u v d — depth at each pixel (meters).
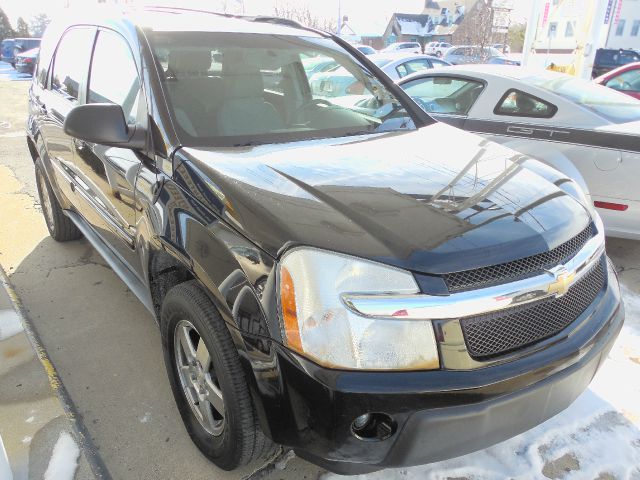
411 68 10.62
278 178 2.11
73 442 2.29
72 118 2.30
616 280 2.38
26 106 12.76
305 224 1.80
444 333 1.68
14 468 2.14
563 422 2.64
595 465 2.37
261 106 2.78
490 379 1.71
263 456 2.12
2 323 3.14
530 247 1.83
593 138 4.24
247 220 1.87
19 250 4.44
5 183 6.33
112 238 3.07
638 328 3.50
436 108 5.26
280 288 1.72
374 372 1.67
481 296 1.71
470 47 24.61
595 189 4.28
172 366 2.42
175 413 2.65
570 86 4.86
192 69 2.70
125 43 2.83
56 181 3.92
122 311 3.54
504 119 4.72
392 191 2.05
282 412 1.77
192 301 2.05
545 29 9.54
